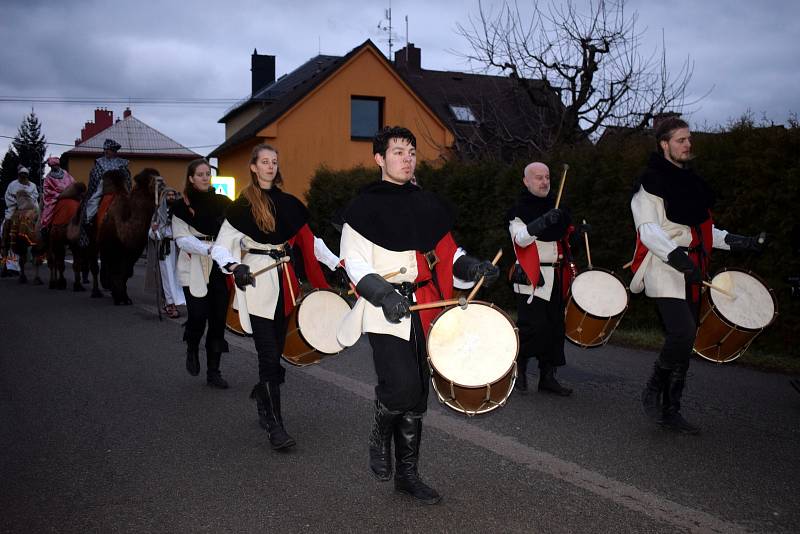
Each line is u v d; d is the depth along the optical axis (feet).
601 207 30.86
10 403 20.03
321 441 16.70
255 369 24.30
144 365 24.75
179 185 155.84
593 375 22.67
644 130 49.96
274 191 16.72
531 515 12.57
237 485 14.15
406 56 107.04
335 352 16.07
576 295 18.98
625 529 11.98
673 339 16.35
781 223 24.31
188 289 20.95
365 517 12.62
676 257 15.57
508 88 60.70
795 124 24.80
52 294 45.62
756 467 14.62
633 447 15.88
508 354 12.16
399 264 12.64
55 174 50.39
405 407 12.64
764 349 25.21
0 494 13.82
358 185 52.34
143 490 13.96
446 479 14.25
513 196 35.55
